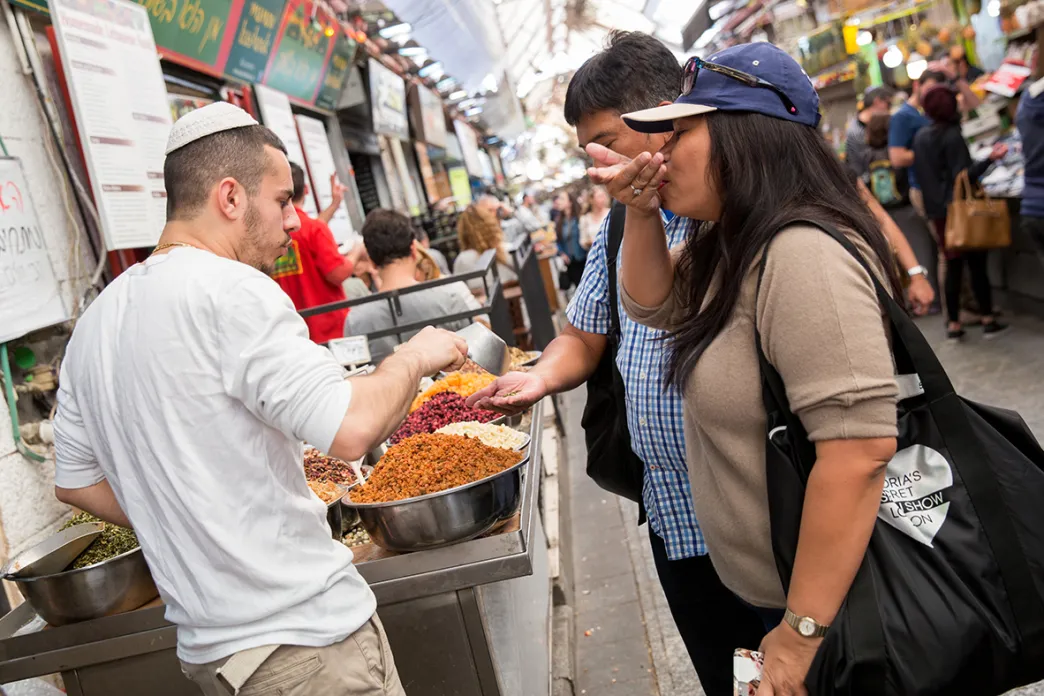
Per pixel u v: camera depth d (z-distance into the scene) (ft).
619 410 7.34
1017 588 4.40
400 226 13.29
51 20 11.19
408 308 13.38
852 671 4.33
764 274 4.51
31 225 10.62
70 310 11.21
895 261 4.89
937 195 20.97
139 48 12.64
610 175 4.90
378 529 6.56
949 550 4.48
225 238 5.39
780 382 4.58
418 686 6.86
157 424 4.95
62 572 6.58
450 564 6.54
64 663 6.74
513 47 59.88
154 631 6.64
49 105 11.20
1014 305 23.30
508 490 6.68
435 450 6.99
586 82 6.54
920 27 33.63
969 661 4.34
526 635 8.86
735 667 4.99
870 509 4.32
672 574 7.13
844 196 4.79
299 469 5.37
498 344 8.42
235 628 5.08
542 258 39.99
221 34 17.34
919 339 4.58
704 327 4.93
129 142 11.96
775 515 4.62
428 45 32.12
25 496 10.05
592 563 14.44
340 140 30.09
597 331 7.63
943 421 4.58
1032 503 4.52
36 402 10.78
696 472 5.29
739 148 4.71
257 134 5.53
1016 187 20.49
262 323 4.86
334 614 5.28
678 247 6.32
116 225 11.39
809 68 37.42
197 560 5.06
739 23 48.83
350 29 27.32
